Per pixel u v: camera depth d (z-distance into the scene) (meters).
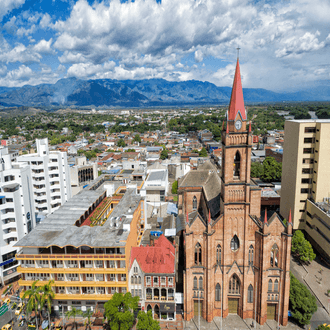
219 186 84.00
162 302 67.62
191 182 96.88
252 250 64.62
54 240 67.31
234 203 62.72
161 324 66.25
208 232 62.62
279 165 162.88
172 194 160.62
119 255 65.06
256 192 65.12
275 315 66.69
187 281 65.38
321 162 101.25
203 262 65.19
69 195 126.62
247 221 63.19
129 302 61.19
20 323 68.88
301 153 105.06
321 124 98.94
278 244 62.66
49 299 64.31
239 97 60.47
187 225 63.66
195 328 64.69
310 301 64.31
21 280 69.06
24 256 66.56
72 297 68.06
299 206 109.31
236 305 68.62
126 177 143.38
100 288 69.50
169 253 72.69
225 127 63.34
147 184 136.62
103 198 101.75
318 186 102.88
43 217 110.25
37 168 116.00
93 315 68.00
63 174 123.12
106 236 68.56
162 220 101.38
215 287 67.00
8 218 86.62
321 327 59.22
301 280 84.38
